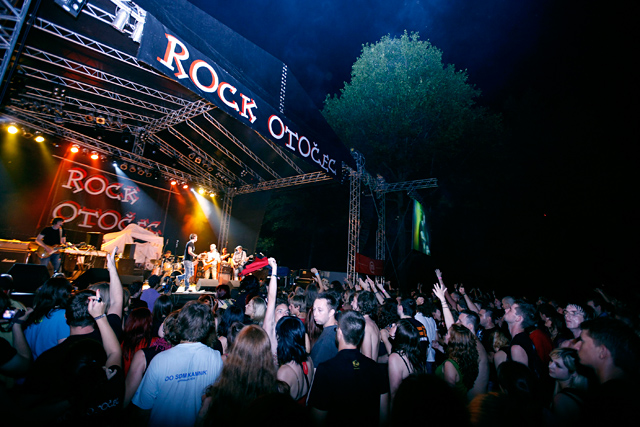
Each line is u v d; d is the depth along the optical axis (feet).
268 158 41.91
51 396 5.38
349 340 7.33
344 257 65.98
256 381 5.83
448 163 65.57
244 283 16.03
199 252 53.01
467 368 8.57
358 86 60.59
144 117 35.96
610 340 6.17
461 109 57.77
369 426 6.52
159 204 49.90
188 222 52.42
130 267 36.88
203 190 54.08
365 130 59.31
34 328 8.80
